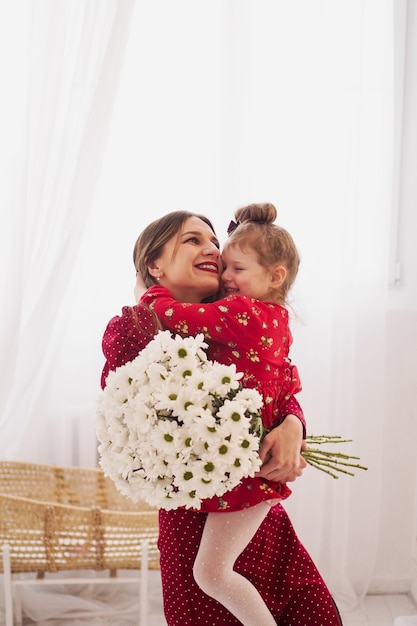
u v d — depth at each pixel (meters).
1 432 2.43
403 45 2.58
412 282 2.69
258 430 1.42
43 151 2.22
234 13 2.39
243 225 1.59
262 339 1.49
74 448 2.61
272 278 1.57
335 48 2.41
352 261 2.48
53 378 2.43
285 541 1.73
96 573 2.51
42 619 2.43
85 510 2.21
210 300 1.71
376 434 2.60
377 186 2.51
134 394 1.34
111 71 2.16
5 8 2.26
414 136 2.64
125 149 2.48
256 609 1.53
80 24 2.22
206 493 1.27
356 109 2.42
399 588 2.75
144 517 2.26
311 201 2.46
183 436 1.28
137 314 1.51
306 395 2.53
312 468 2.55
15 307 2.26
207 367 1.35
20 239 2.24
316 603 1.69
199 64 2.45
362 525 2.65
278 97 2.44
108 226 2.50
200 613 1.62
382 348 2.57
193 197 2.50
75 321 2.55
